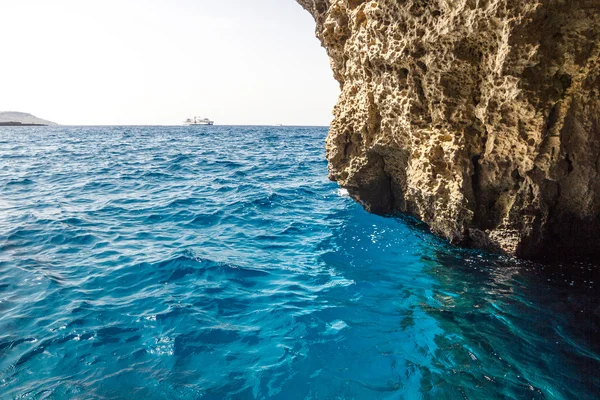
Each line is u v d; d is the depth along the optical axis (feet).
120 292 18.03
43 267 20.58
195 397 11.69
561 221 19.54
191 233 27.30
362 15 24.57
